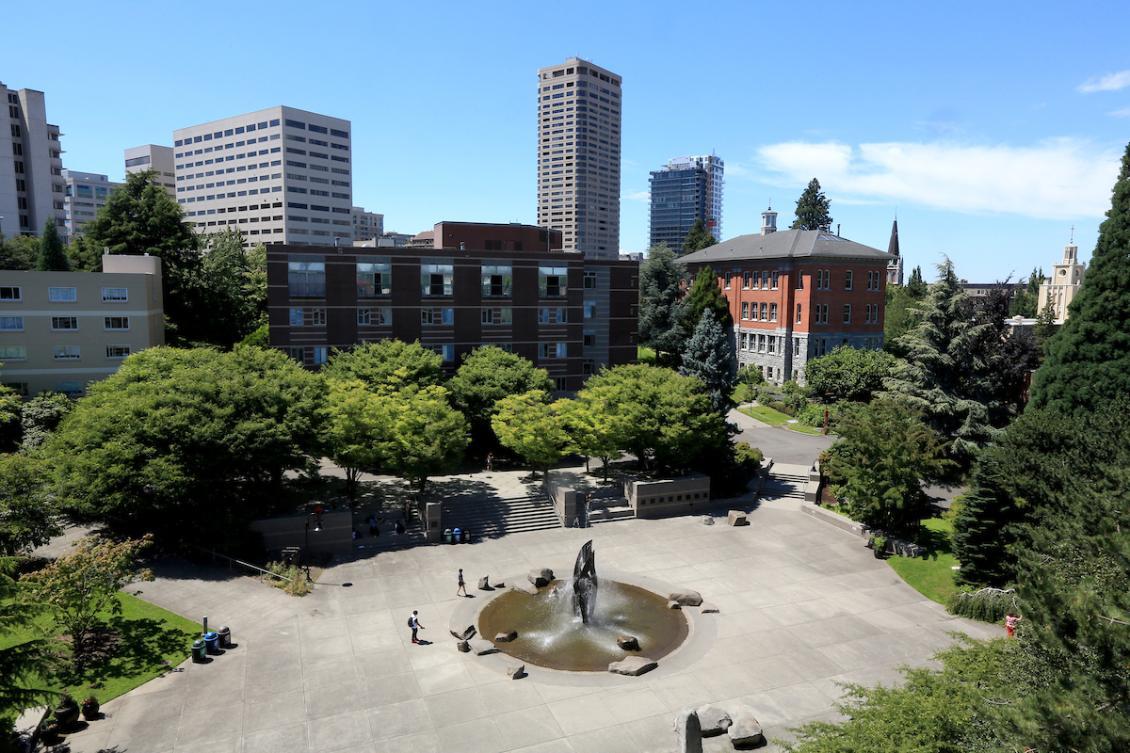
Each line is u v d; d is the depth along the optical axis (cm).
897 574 3784
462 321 6203
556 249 7619
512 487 4922
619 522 4569
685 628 3156
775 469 5494
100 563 2752
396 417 4303
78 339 5616
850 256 7894
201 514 3672
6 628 1875
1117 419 3166
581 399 5097
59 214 12375
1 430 4669
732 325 8475
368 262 5884
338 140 19300
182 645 2866
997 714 1405
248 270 8919
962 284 5259
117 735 2289
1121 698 1343
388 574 3684
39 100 11738
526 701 2555
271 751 2238
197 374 3912
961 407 4984
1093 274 4162
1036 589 1564
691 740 1853
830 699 2580
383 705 2511
